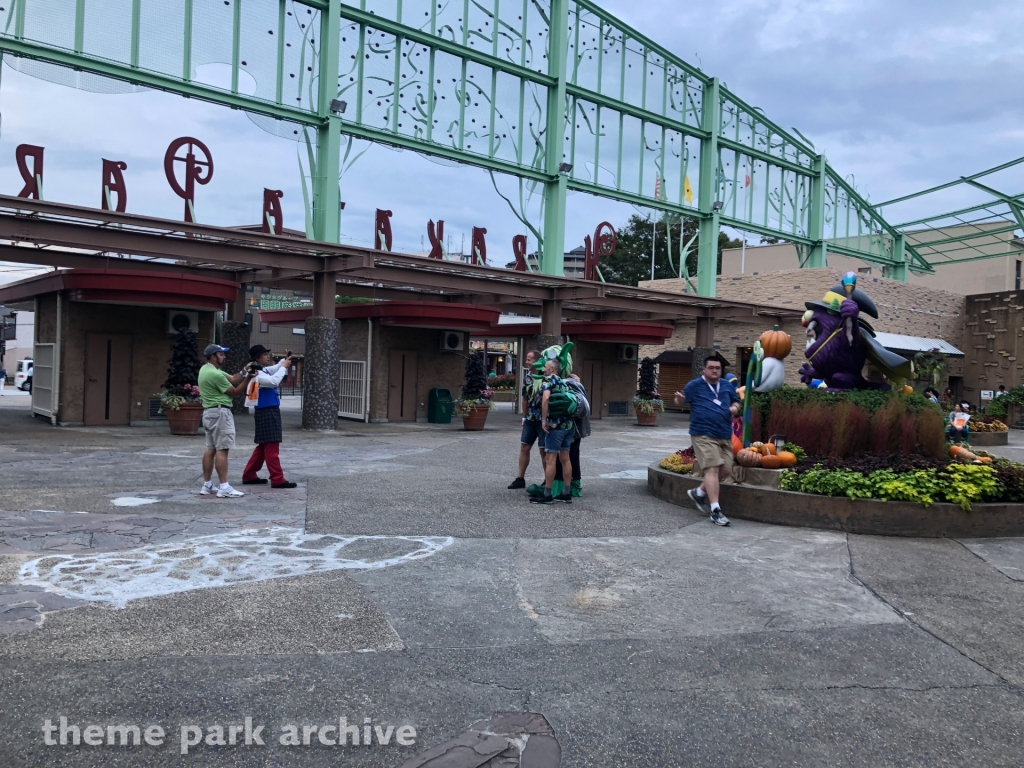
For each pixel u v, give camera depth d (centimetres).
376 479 967
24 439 1305
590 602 503
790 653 429
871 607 511
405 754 311
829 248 3106
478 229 1859
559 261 2162
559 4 2166
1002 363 3184
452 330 2086
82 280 1525
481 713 348
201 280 1600
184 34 1567
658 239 4294
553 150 2166
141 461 1063
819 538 705
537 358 905
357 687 367
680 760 316
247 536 634
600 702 363
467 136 2008
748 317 2595
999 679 405
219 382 791
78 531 627
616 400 2623
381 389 2002
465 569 566
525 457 909
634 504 848
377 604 480
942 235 3619
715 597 521
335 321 1636
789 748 328
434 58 1939
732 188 2691
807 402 895
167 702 343
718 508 755
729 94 2641
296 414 2247
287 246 1465
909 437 842
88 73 1466
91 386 1623
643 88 2394
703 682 388
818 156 2998
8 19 1380
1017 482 749
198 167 1415
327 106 1727
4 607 447
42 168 1262
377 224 1669
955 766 318
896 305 2989
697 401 775
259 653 398
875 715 360
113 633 415
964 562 633
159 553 573
